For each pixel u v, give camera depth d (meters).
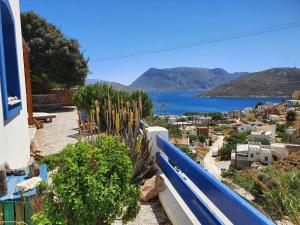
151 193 3.96
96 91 10.30
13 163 5.22
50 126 12.87
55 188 2.29
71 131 11.48
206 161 50.62
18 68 6.71
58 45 23.31
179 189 3.22
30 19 23.59
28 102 11.95
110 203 2.26
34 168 3.50
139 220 3.44
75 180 2.17
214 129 96.56
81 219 2.15
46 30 24.05
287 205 2.77
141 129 5.20
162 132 4.58
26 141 7.22
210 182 2.18
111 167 2.36
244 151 45.69
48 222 2.18
